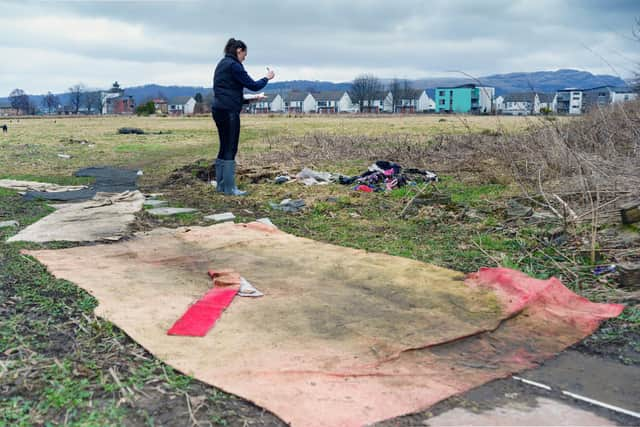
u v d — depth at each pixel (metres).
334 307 4.36
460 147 15.07
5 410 2.81
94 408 2.86
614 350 3.71
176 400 2.96
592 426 2.82
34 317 4.07
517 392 3.17
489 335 3.90
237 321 4.05
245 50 9.72
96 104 118.31
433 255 5.94
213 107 9.77
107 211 8.36
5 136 27.38
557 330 3.99
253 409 2.90
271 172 11.83
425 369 3.39
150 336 3.74
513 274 4.78
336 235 6.90
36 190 10.63
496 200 8.60
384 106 106.94
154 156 17.91
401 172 11.53
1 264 5.40
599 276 5.12
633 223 6.05
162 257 5.80
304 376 3.21
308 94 124.75
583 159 7.75
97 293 4.56
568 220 6.54
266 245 6.27
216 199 9.59
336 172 12.70
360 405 2.94
